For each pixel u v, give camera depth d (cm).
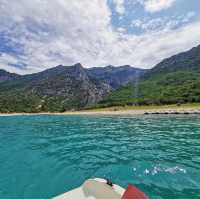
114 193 385
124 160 885
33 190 603
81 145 1243
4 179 688
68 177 701
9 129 2259
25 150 1128
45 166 830
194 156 929
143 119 3023
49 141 1409
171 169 751
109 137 1511
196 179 650
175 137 1440
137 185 612
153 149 1088
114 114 4916
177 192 557
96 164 838
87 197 410
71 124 2712
